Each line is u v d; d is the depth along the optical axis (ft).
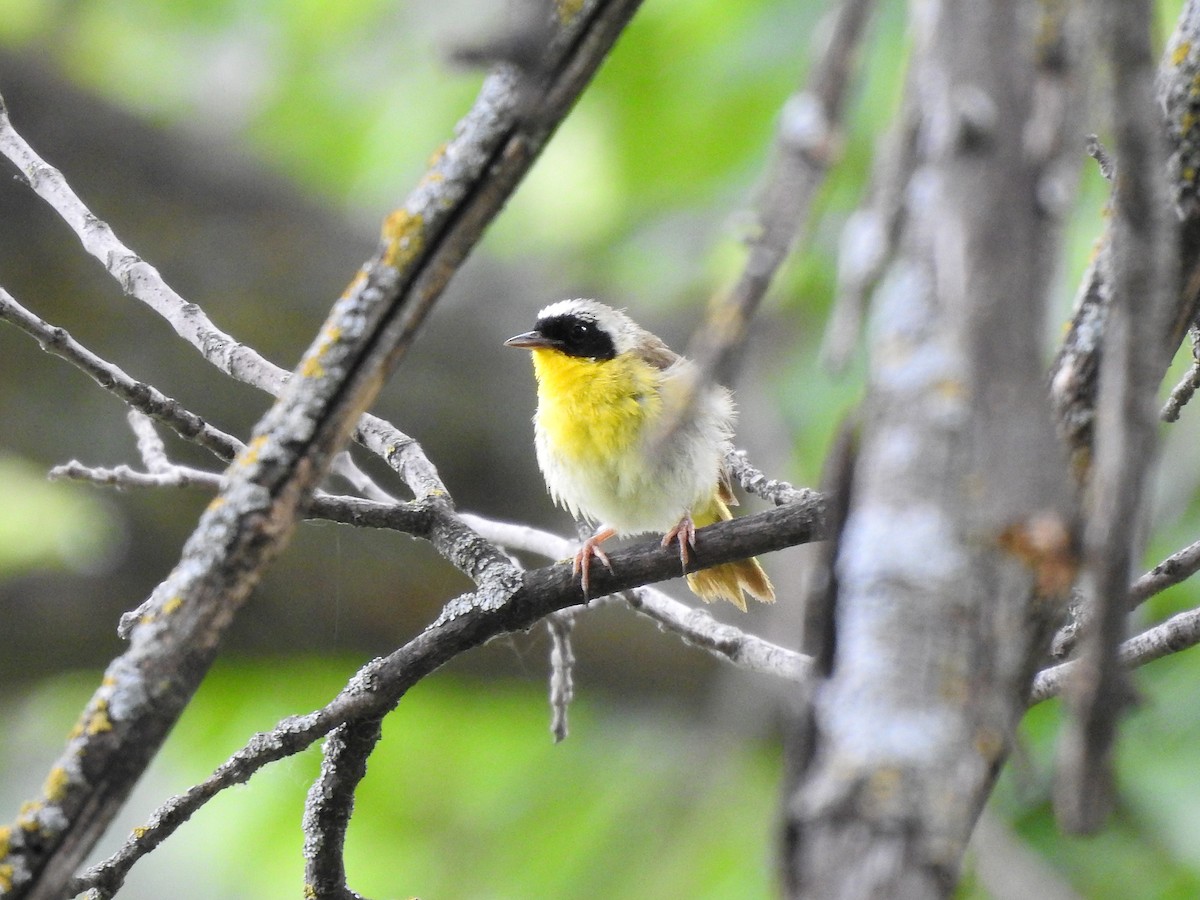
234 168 55.52
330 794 23.13
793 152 10.29
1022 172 9.81
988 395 9.62
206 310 52.85
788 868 9.62
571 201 54.95
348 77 55.83
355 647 52.90
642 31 47.06
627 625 55.42
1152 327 10.05
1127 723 34.99
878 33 39.70
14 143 27.09
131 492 51.75
